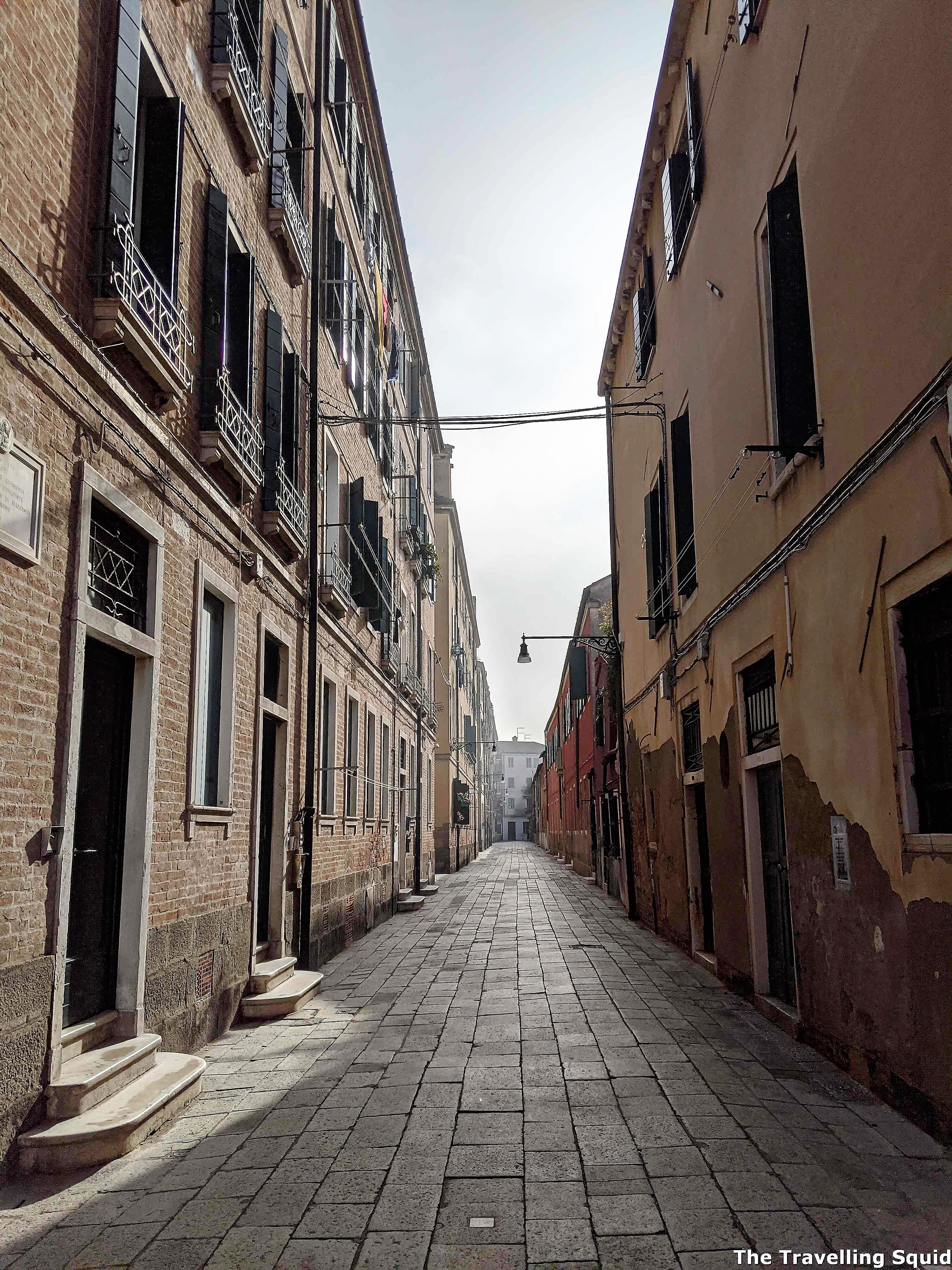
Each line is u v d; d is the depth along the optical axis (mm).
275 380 8703
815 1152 4203
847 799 5434
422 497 23266
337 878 11492
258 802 7988
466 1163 4164
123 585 5488
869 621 5059
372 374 15391
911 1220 3471
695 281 9484
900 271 4570
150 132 5926
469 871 32062
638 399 13688
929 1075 4391
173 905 5992
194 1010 6336
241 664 7672
